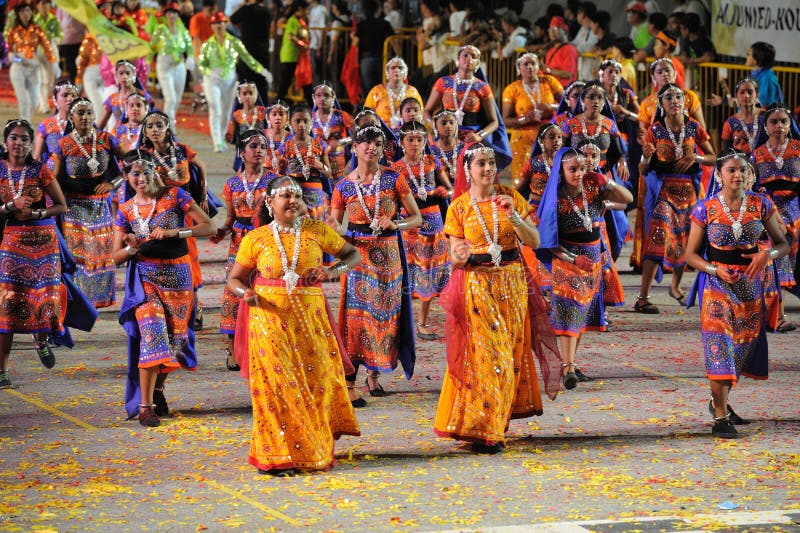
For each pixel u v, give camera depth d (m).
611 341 16.36
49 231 14.06
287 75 35.91
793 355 15.60
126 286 12.48
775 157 16.67
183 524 9.38
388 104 19.86
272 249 10.70
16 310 13.88
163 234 12.26
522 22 30.75
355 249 11.16
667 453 11.36
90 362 15.15
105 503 9.89
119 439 11.84
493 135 19.83
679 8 28.36
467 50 19.48
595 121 16.89
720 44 26.89
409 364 13.69
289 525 9.34
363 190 13.35
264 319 10.64
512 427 12.34
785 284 16.70
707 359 12.00
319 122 18.73
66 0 30.58
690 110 18.88
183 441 11.78
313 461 10.71
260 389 10.66
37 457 11.23
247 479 10.55
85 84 31.27
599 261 14.04
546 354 11.79
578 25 29.86
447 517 9.50
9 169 13.86
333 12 37.56
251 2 34.59
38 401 13.31
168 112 32.62
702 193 22.56
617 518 9.45
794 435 11.98
